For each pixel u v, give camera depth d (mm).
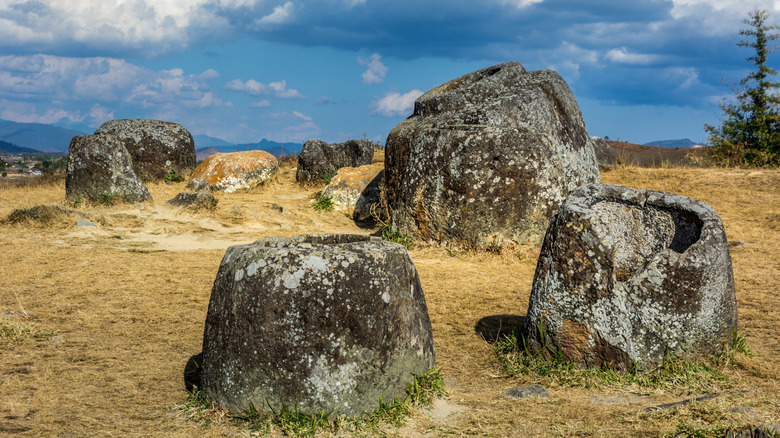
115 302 6480
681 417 3457
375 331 3662
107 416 3730
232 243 10344
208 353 3826
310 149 18078
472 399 4070
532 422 3598
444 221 9281
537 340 4770
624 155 23453
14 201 13180
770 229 11258
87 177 12734
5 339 5090
